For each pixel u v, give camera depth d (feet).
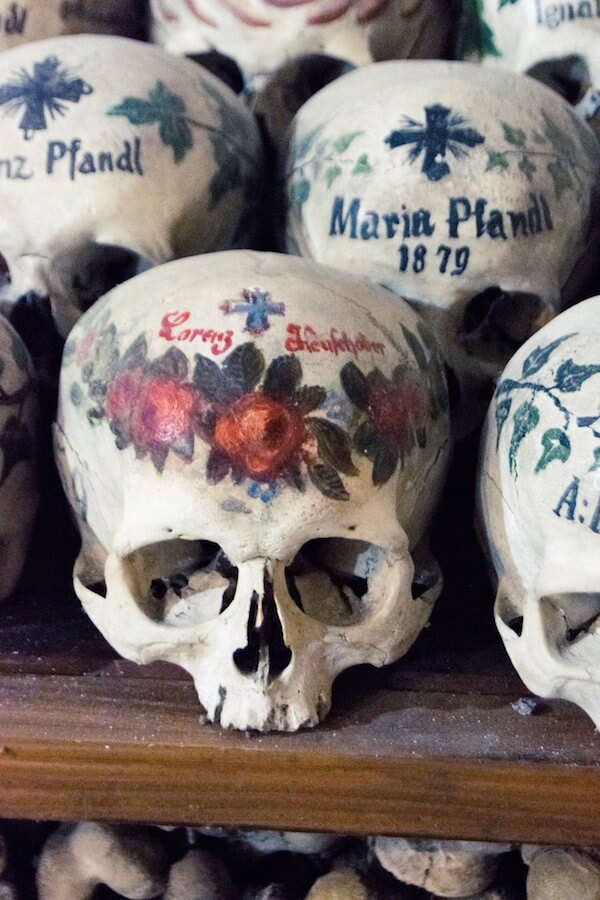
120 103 2.46
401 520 2.12
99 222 2.43
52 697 2.19
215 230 2.63
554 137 2.49
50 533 2.76
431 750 2.04
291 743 2.04
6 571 2.50
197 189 2.52
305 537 1.94
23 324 2.57
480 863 2.36
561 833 2.03
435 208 2.38
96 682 2.25
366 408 1.96
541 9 2.81
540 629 2.00
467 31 3.08
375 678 2.27
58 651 2.36
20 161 2.42
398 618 2.11
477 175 2.38
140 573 2.13
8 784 2.07
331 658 2.11
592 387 1.91
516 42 2.91
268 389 1.90
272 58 2.91
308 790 2.04
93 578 2.32
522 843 2.06
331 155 2.51
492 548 2.24
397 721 2.13
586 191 2.54
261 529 1.91
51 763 2.06
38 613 2.52
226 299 2.01
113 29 3.12
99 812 2.08
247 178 2.72
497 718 2.15
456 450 2.63
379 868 2.52
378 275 2.43
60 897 2.47
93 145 2.42
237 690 2.02
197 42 2.97
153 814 2.07
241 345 1.92
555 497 1.91
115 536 2.03
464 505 2.64
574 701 2.09
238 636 1.99
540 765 2.02
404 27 2.97
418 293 2.43
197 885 2.45
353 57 2.89
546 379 2.00
